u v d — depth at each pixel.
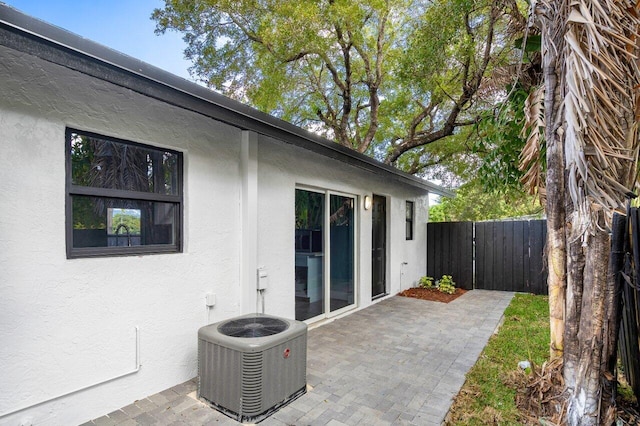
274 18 6.83
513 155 4.71
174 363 3.30
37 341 2.41
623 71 2.22
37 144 2.41
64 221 2.56
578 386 2.53
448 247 9.31
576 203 2.46
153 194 3.18
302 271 5.22
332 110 10.59
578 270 2.60
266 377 2.81
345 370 3.69
